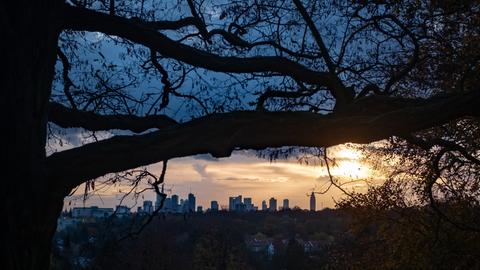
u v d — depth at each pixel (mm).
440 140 7262
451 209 16750
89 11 5883
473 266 17750
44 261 5250
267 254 54719
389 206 18000
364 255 21328
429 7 9156
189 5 7664
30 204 5066
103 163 5191
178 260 32219
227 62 6363
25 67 5094
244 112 5465
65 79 7730
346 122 5457
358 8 7949
